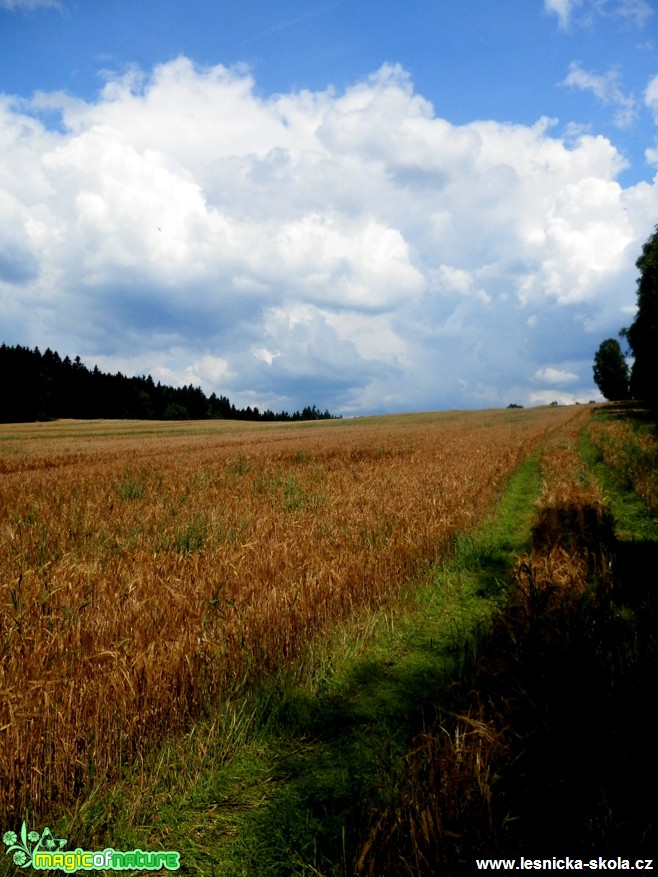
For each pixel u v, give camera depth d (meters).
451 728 3.66
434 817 2.68
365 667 5.12
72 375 119.75
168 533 8.00
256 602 5.09
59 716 3.41
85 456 25.88
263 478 14.60
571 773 3.11
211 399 162.62
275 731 4.06
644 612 5.69
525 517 11.96
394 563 7.11
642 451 18.30
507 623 4.94
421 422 71.62
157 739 3.79
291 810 3.26
